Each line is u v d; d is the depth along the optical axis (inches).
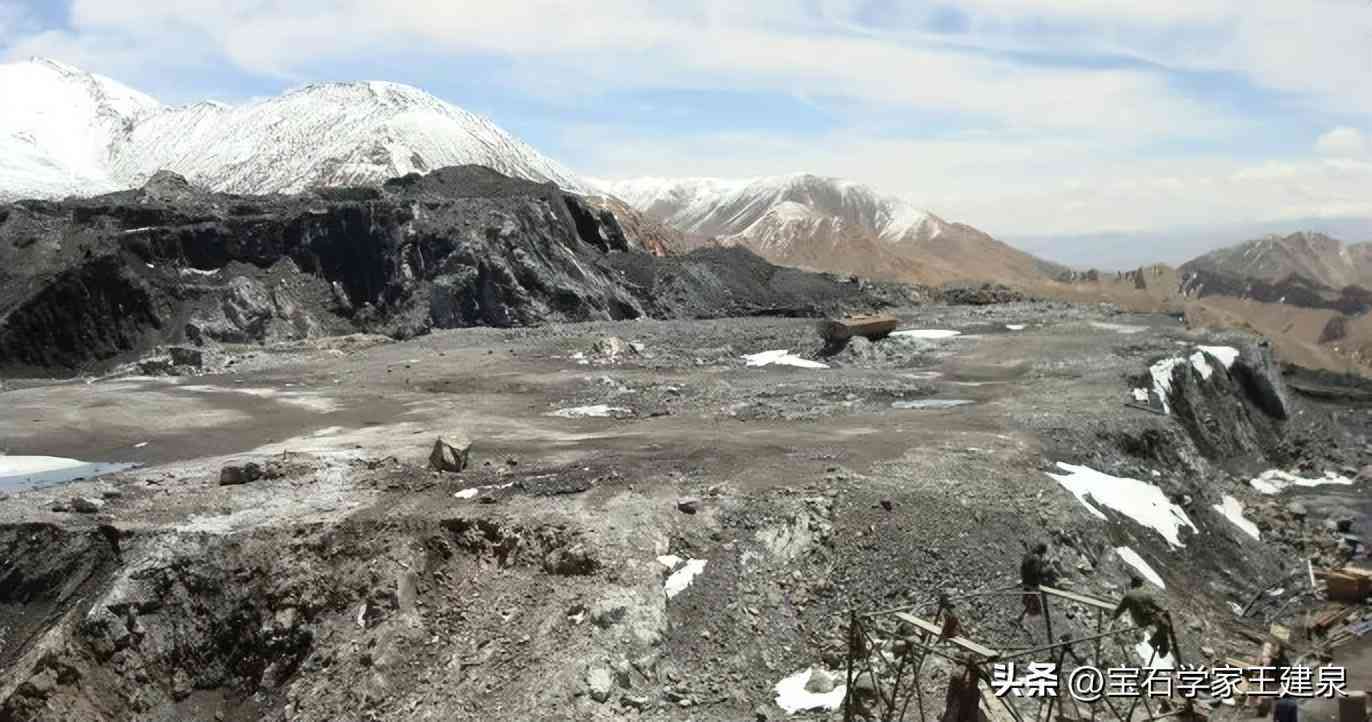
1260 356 1809.8
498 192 3058.6
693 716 720.3
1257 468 1531.7
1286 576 1102.4
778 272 3265.3
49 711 775.7
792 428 1207.6
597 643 758.5
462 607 827.4
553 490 946.7
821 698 735.1
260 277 2588.6
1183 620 891.4
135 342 2357.3
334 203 2827.3
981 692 611.8
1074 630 796.6
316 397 1549.0
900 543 866.1
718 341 1990.7
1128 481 1101.7
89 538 899.4
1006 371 1633.9
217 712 809.5
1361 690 786.8
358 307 2608.3
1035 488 969.5
